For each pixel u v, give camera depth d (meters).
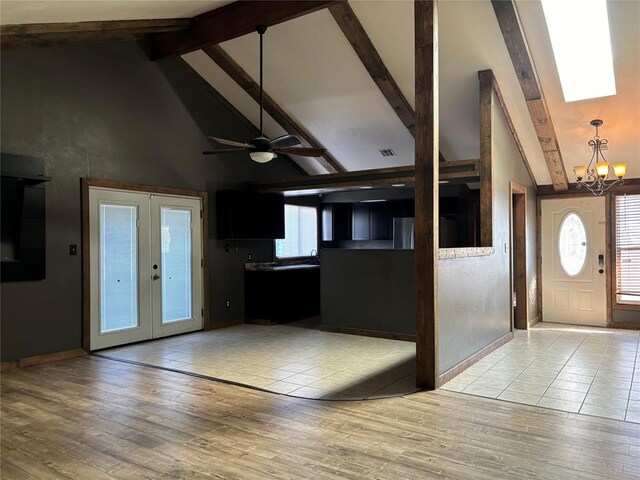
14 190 4.62
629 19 4.38
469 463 2.63
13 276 4.74
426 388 3.97
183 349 5.56
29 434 3.08
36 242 4.94
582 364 4.79
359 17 5.23
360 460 2.68
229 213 7.04
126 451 2.82
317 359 5.02
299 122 7.36
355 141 7.52
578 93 5.51
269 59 6.19
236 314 7.37
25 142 4.88
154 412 3.46
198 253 6.79
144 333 6.02
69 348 5.23
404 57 5.61
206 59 6.45
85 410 3.51
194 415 3.39
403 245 8.43
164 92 6.37
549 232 7.61
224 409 3.51
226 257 7.23
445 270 4.23
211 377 4.36
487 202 5.47
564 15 4.91
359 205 9.16
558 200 7.52
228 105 7.29
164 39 6.02
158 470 2.59
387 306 6.13
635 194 6.90
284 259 8.54
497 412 3.41
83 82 5.43
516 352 5.34
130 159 5.90
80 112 5.39
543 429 3.10
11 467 2.64
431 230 3.93
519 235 6.91
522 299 6.88
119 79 5.81
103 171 5.60
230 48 6.17
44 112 5.05
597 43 5.13
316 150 5.27
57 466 2.64
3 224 4.57
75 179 5.32
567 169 7.06
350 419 3.29
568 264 7.45
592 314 7.25
